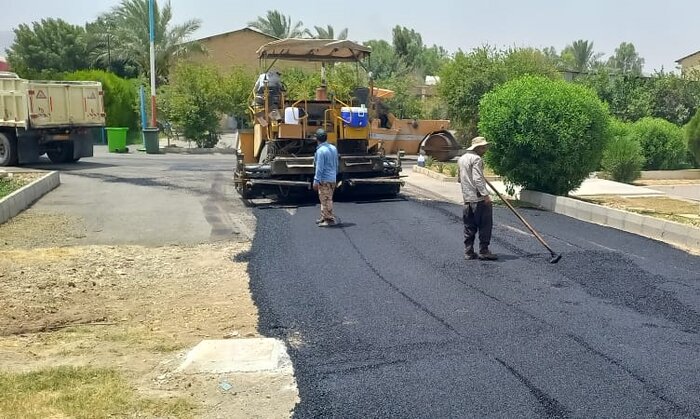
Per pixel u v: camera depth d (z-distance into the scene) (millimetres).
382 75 42406
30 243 9273
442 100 27641
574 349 5238
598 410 4242
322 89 13680
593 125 12445
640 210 11867
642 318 5977
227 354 5227
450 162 22906
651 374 4766
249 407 4344
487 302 6453
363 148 13102
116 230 10133
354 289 6930
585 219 10930
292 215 11086
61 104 18594
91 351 5453
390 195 13352
